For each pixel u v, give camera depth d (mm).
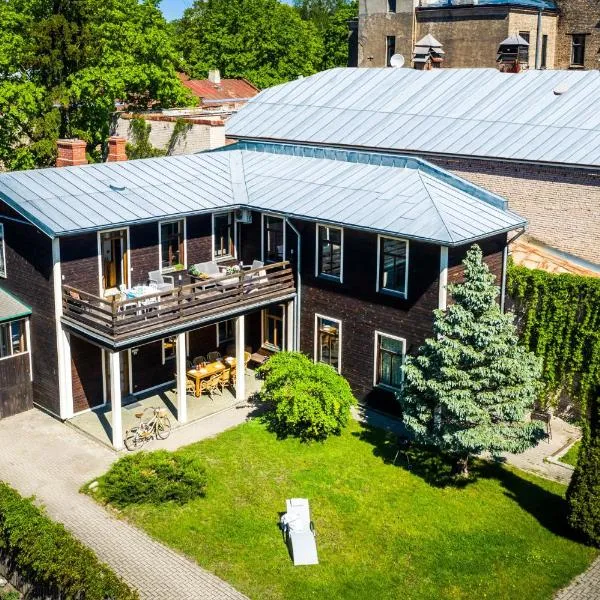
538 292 28359
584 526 21656
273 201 30812
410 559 21188
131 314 25859
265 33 86125
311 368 27797
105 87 51719
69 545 19031
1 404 28453
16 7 51656
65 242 26984
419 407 23828
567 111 32875
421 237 25938
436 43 43125
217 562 20938
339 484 24516
